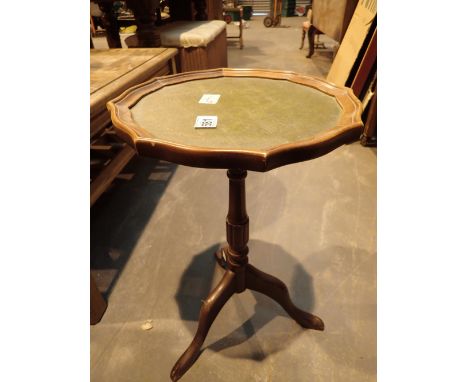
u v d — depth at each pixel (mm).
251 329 1093
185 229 1558
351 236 1481
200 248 1446
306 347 1034
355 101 810
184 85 1021
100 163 1493
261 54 4672
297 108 826
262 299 1202
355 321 1111
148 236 1520
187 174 2027
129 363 1005
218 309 984
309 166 2066
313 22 3906
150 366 997
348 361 993
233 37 5219
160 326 1116
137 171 2068
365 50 2225
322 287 1237
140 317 1147
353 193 1788
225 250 1091
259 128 715
